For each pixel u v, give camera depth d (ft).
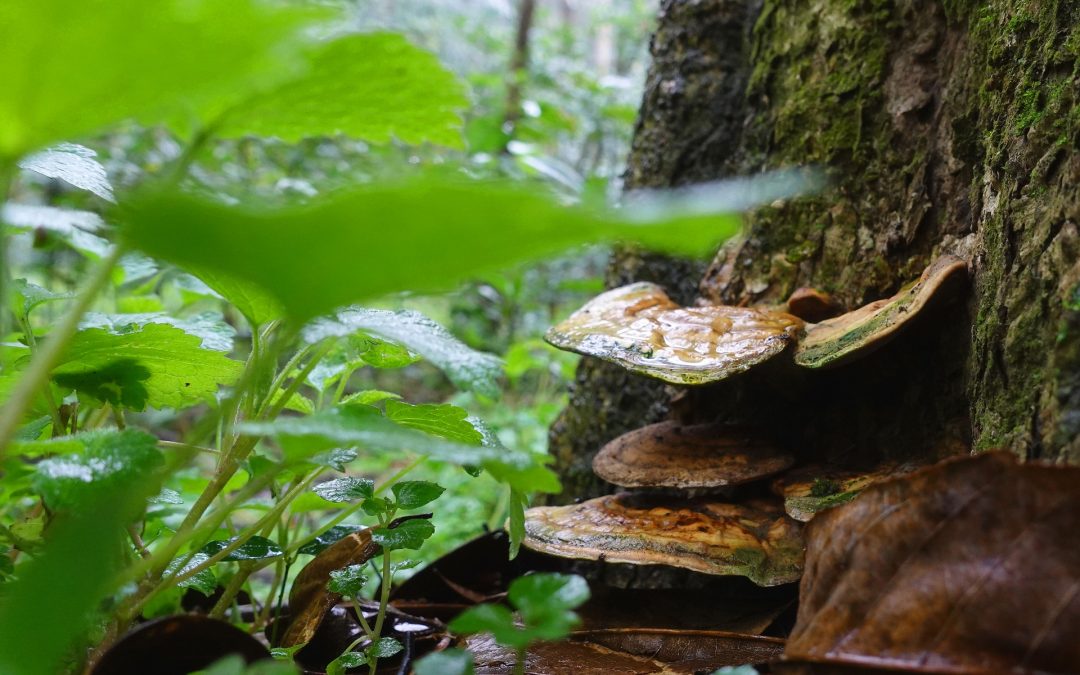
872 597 1.80
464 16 10.12
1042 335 2.02
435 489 2.09
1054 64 2.12
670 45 3.15
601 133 8.11
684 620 2.30
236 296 1.90
